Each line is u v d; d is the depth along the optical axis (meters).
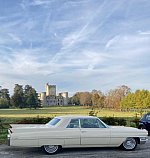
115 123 23.95
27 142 10.48
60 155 10.64
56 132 10.79
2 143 13.87
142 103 114.25
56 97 197.75
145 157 10.23
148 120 17.55
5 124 24.55
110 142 11.31
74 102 179.25
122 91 130.25
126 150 11.65
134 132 11.63
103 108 129.38
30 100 152.38
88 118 11.40
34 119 23.02
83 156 10.43
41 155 10.64
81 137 10.97
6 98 153.50
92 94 148.88
